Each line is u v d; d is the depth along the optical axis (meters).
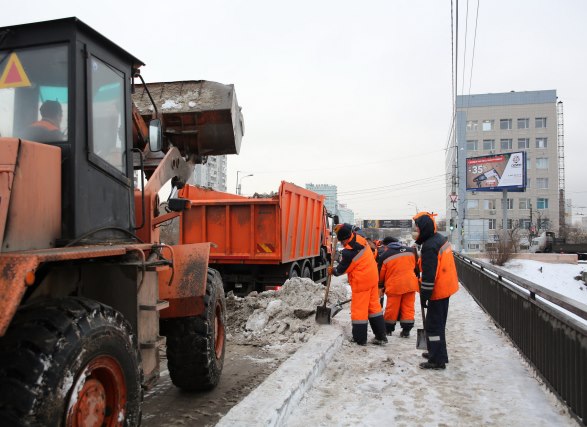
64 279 3.20
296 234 10.92
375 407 4.52
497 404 4.52
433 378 5.38
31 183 2.78
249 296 9.01
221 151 6.05
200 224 9.95
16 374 2.38
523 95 80.88
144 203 4.41
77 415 2.57
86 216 3.24
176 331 4.67
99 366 2.75
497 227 78.94
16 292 2.22
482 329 7.97
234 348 6.95
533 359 5.45
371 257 7.07
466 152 80.31
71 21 3.18
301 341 7.16
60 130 3.16
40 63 3.24
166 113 5.77
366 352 6.59
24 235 2.71
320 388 5.09
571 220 114.31
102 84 3.56
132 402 3.05
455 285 5.74
